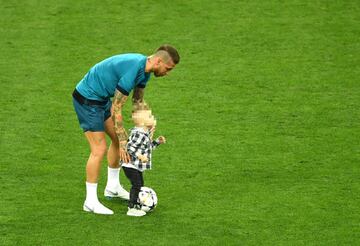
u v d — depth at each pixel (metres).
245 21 57.12
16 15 57.22
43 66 51.50
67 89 48.97
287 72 51.41
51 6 58.38
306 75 51.06
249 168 40.34
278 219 35.00
